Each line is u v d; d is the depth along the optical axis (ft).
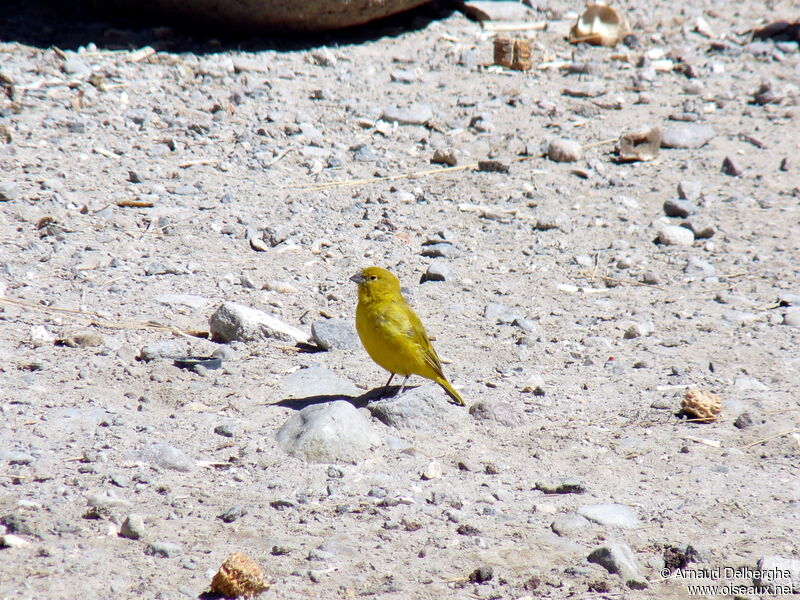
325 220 50.39
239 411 31.94
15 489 26.43
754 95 69.67
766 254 49.08
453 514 26.50
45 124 56.29
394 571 23.97
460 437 31.24
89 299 39.83
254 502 26.71
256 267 44.65
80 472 27.48
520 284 44.98
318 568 23.82
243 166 55.31
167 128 58.18
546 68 72.59
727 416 33.01
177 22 71.56
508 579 23.84
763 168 59.62
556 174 57.98
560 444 30.96
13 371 33.30
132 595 22.29
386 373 35.91
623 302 43.45
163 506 26.22
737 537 25.90
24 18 71.36
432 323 40.40
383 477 28.40
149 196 50.19
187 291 41.65
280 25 71.10
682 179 58.23
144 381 33.58
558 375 36.17
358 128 61.52
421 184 55.57
